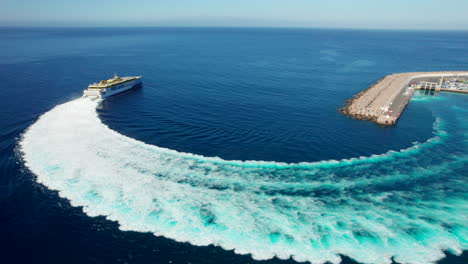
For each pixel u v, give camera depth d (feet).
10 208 166.71
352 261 133.90
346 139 274.16
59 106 349.61
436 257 136.46
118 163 214.28
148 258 135.85
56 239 146.10
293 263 132.98
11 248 140.77
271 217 160.56
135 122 302.04
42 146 239.71
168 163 215.92
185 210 164.86
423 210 169.99
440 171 216.54
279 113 342.44
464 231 153.07
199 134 272.92
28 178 194.49
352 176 206.39
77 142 248.93
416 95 466.70
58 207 167.43
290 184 193.26
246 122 308.60
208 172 204.54
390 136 284.82
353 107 366.63
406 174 211.41
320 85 497.05
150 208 166.20
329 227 153.79
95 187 184.75
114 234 148.77
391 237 147.74
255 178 199.11
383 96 426.10
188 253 138.10
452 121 334.65
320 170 213.46
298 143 260.42
